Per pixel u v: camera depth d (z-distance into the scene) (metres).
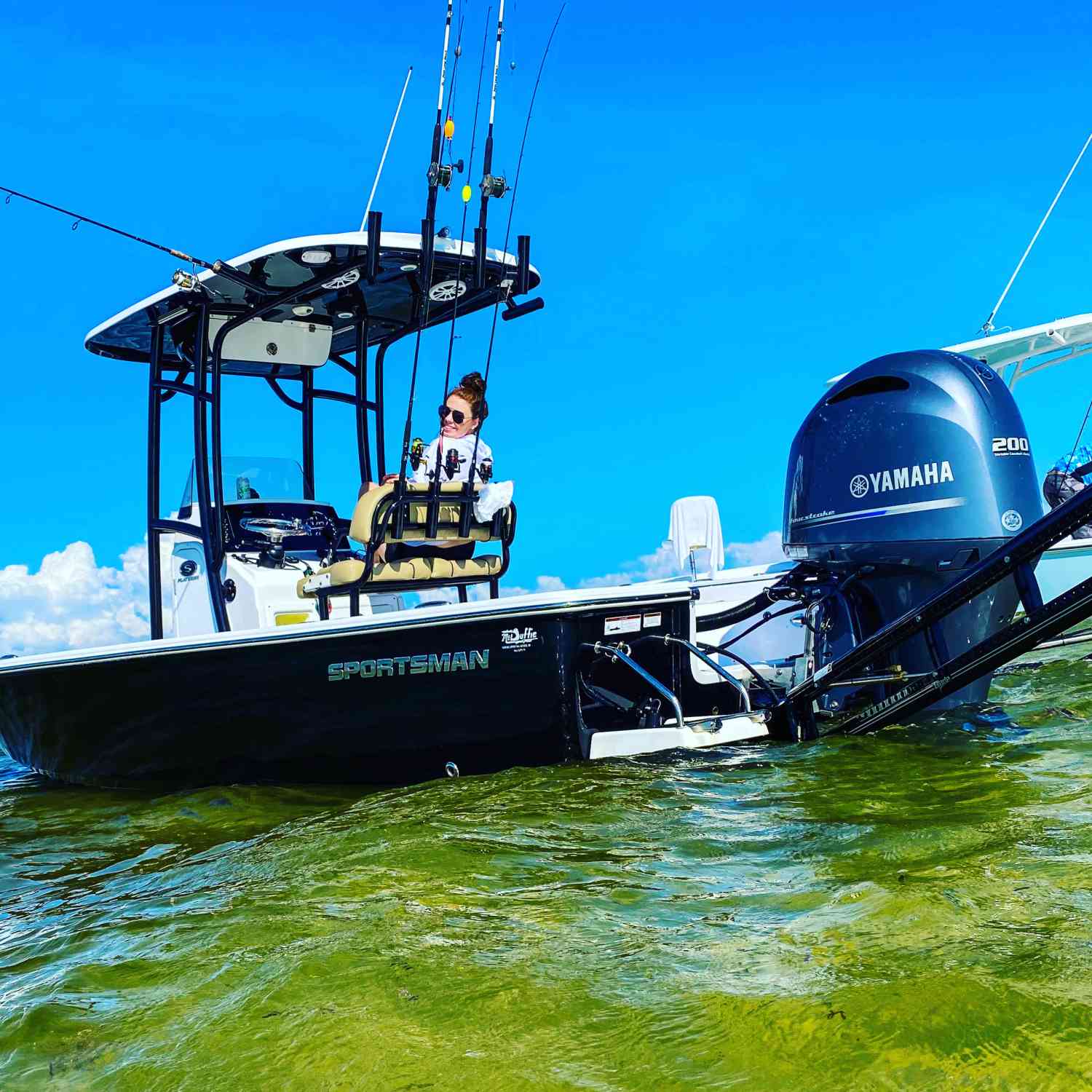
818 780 3.11
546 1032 1.51
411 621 3.67
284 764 3.98
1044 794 2.71
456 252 4.87
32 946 2.28
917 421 3.72
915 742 3.54
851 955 1.69
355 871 2.49
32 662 4.32
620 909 2.07
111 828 3.68
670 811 2.90
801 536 4.01
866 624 3.94
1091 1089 1.24
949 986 1.52
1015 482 3.65
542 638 3.58
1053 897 1.88
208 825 3.52
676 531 4.89
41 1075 1.56
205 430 5.13
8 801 4.46
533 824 2.85
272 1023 1.62
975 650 3.38
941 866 2.13
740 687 3.72
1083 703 3.99
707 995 1.58
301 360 5.99
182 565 5.67
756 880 2.20
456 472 4.48
